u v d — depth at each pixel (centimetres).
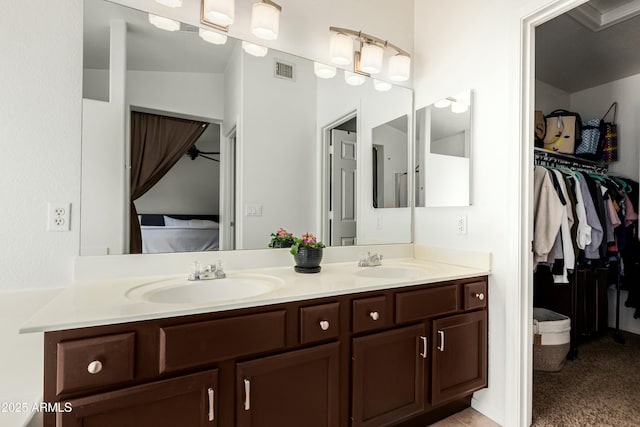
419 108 215
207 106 158
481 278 168
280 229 176
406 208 216
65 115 128
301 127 182
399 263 198
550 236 210
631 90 306
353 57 195
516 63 157
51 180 126
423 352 149
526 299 158
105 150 136
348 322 130
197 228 155
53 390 83
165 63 149
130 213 141
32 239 123
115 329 89
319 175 188
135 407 91
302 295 118
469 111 180
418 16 217
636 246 282
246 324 107
